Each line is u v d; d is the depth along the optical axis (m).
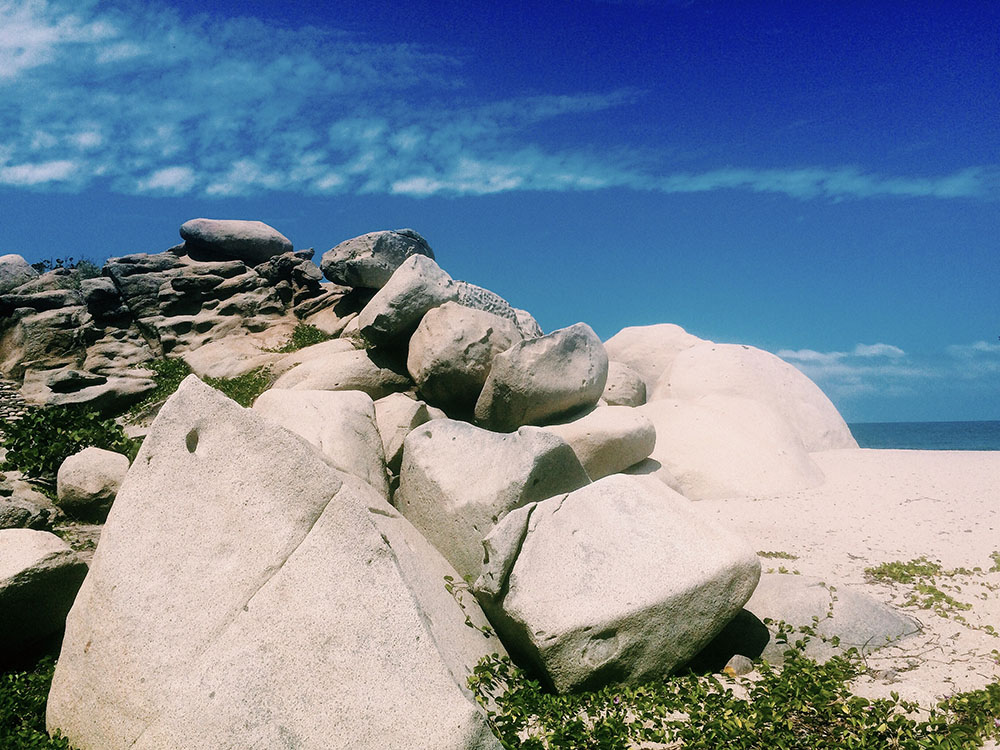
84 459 6.05
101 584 3.65
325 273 11.49
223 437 3.83
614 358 11.05
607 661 4.15
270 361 10.49
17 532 4.56
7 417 8.92
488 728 3.24
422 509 5.39
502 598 4.38
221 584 3.57
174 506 3.74
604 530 4.53
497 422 7.95
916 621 4.92
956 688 4.18
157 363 10.92
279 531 3.64
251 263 13.06
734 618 4.78
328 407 6.34
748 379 9.66
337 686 3.27
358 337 10.20
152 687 3.35
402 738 3.15
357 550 3.57
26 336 10.48
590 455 7.30
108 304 11.47
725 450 8.05
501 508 4.91
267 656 3.34
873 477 8.07
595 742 3.69
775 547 6.29
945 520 6.74
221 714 3.19
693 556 4.38
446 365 8.12
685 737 3.74
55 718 3.65
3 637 4.38
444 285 9.08
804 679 4.14
